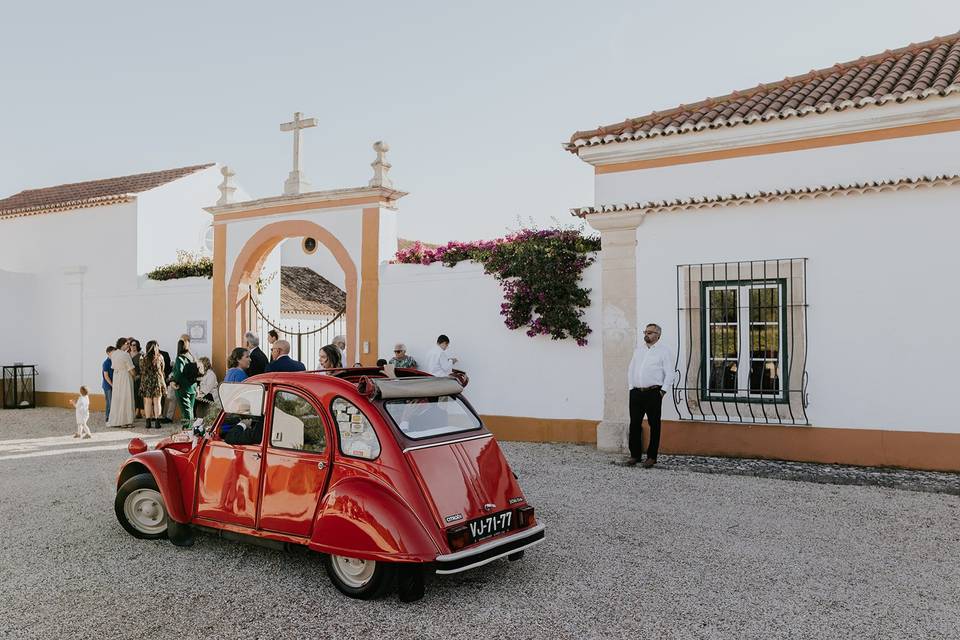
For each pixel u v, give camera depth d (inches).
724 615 186.2
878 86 392.5
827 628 178.1
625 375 417.4
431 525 191.2
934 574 213.6
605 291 423.2
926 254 346.6
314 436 210.8
